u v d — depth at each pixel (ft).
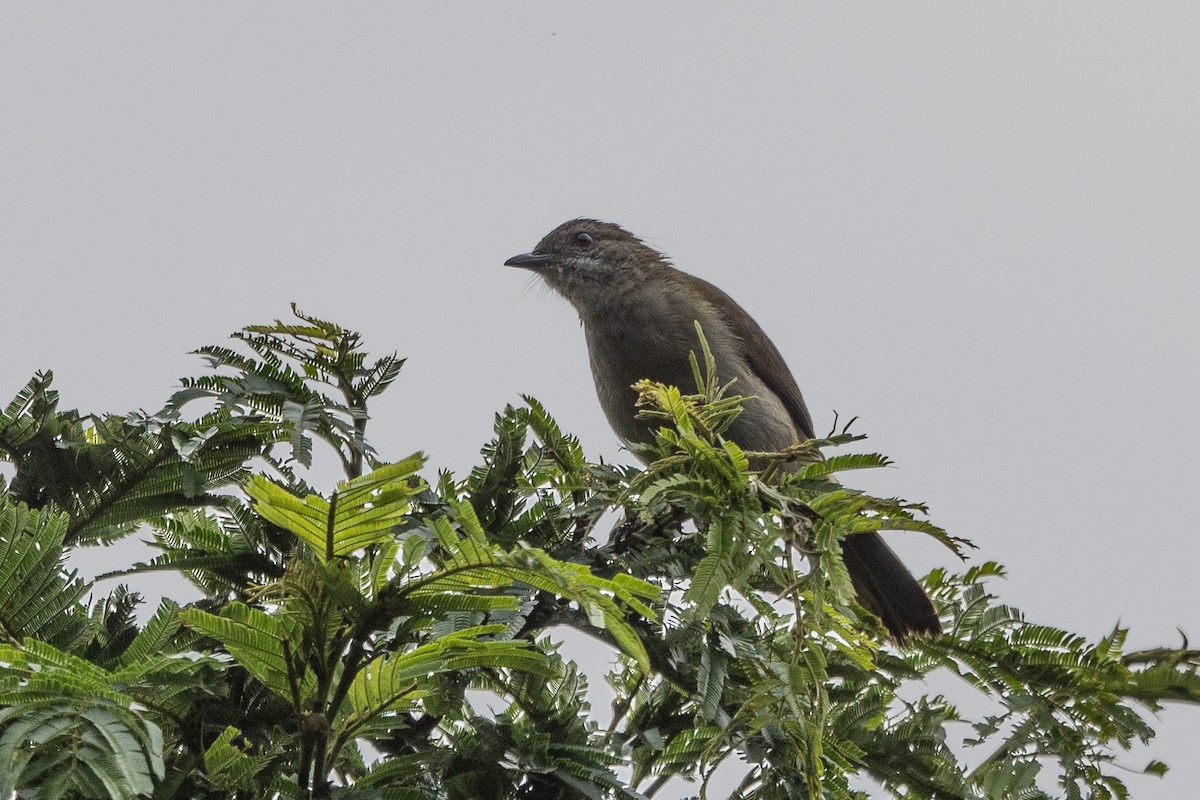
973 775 21.38
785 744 18.86
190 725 16.02
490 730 18.24
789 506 17.71
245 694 17.19
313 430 19.54
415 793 15.75
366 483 12.79
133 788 12.07
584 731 19.04
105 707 12.76
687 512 19.34
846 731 20.66
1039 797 20.49
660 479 17.57
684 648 18.67
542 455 20.17
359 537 13.23
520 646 14.98
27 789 12.67
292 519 13.05
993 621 22.61
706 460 17.43
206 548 18.62
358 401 20.42
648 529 20.59
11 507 15.78
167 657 14.06
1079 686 21.50
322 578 13.56
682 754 20.51
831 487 17.88
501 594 17.65
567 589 13.25
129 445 19.93
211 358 19.85
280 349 20.29
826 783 18.69
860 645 18.17
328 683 14.24
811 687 17.34
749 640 18.92
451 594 13.88
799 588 17.33
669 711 20.70
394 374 20.54
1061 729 21.20
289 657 14.03
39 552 15.65
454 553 13.64
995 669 22.24
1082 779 20.89
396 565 13.97
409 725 18.57
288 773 15.83
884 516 17.54
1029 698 21.61
